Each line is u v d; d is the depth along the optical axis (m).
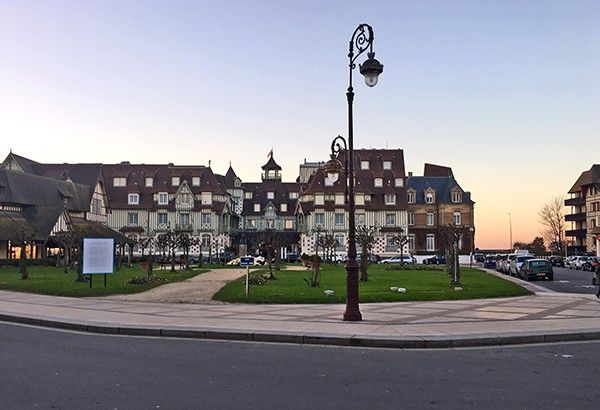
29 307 18.44
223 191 77.44
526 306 18.59
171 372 9.23
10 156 68.50
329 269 43.72
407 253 76.25
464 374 9.15
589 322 14.55
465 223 84.19
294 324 14.09
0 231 50.06
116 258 48.19
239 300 19.83
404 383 8.48
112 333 13.81
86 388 8.09
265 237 58.31
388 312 16.73
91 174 71.62
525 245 112.88
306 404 7.26
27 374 9.02
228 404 7.23
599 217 81.31
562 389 8.11
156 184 77.56
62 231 48.31
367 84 14.83
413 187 86.50
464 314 16.27
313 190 75.50
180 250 72.00
